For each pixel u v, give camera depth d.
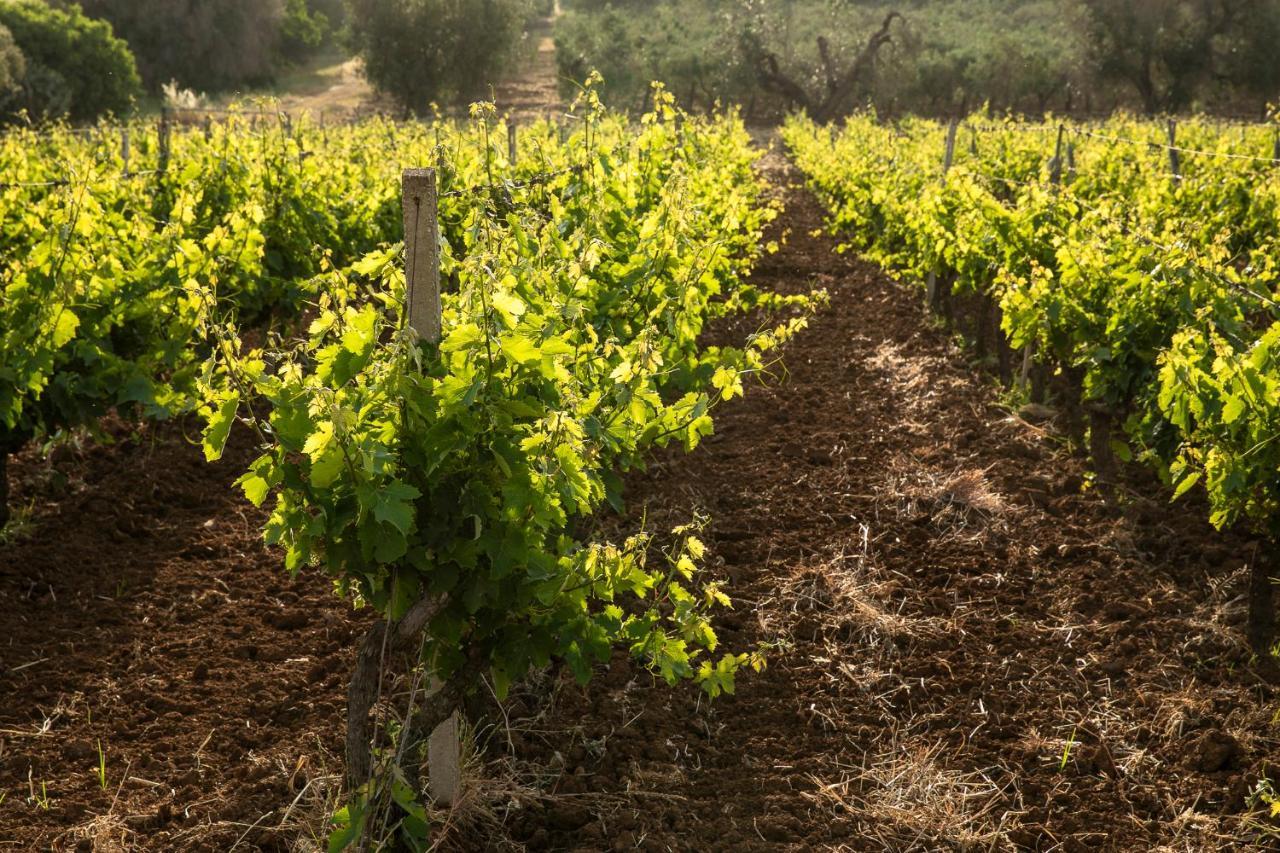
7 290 5.36
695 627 3.61
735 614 5.09
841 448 7.24
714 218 8.11
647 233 5.20
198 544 5.76
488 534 3.01
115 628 4.95
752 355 4.75
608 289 5.15
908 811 3.82
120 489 6.43
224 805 3.70
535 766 3.94
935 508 6.25
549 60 55.53
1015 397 8.10
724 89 44.62
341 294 3.25
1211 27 40.50
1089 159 12.36
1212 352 5.12
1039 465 6.94
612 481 4.21
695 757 4.10
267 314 8.18
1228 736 4.09
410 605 3.12
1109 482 6.43
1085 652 4.82
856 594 5.26
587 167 5.79
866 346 10.07
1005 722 4.34
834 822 3.76
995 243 8.34
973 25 55.38
